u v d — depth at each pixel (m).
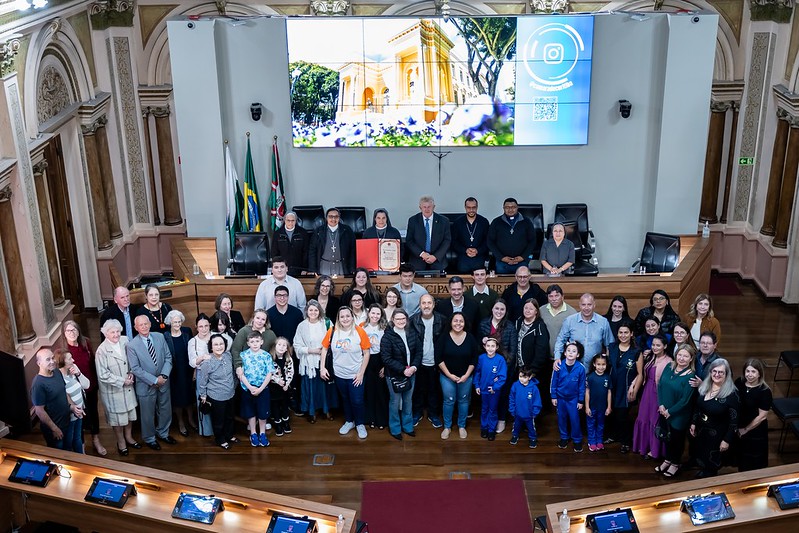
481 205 11.24
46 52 9.88
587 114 10.78
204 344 8.19
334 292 9.20
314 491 7.75
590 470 7.99
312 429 8.70
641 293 9.28
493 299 8.80
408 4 11.52
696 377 7.55
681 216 10.98
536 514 7.41
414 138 10.90
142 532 6.62
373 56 10.57
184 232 12.55
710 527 6.24
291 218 9.88
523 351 8.22
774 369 9.86
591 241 10.90
